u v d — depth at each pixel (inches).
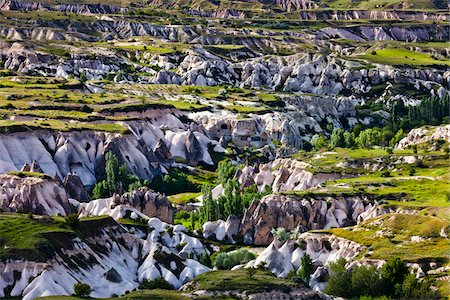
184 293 7613.2
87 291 7701.8
